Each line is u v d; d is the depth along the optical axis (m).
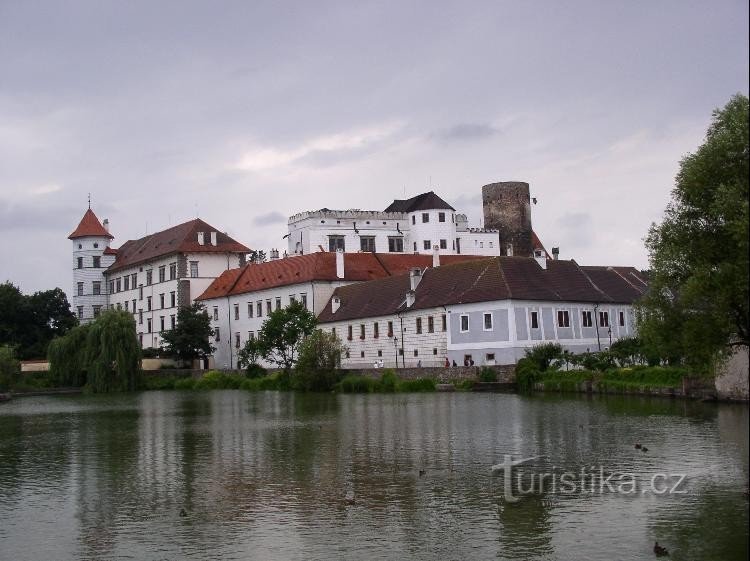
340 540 24.84
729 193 33.81
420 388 83.19
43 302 151.25
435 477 32.72
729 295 33.78
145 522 27.47
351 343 108.19
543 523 25.92
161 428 53.75
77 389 112.69
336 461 37.06
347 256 123.69
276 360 105.44
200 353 129.75
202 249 145.00
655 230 38.22
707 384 60.44
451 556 23.17
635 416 49.91
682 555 22.56
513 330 87.69
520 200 163.00
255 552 24.00
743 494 28.44
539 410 56.00
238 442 44.75
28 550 24.80
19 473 36.84
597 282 99.75
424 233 153.75
